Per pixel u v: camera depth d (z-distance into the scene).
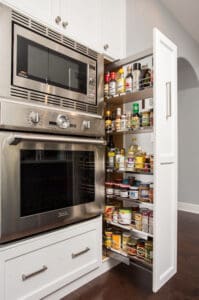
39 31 1.33
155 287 1.50
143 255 1.62
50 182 1.36
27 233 1.24
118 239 1.77
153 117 1.52
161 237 1.54
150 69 1.68
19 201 1.19
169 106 1.60
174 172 1.68
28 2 1.29
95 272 1.69
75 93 1.53
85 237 1.59
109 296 1.47
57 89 1.42
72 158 1.49
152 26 2.44
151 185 1.65
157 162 1.49
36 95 1.30
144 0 2.31
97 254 1.68
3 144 1.13
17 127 1.19
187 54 3.21
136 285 1.59
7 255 1.17
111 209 1.83
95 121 1.64
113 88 1.83
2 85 1.14
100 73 1.73
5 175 1.13
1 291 1.14
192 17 2.88
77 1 1.57
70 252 1.49
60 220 1.41
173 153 1.67
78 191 1.53
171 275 1.68
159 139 1.51
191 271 1.79
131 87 1.70
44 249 1.33
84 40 1.61
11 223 1.15
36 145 1.27
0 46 1.14
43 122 1.30
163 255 1.57
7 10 1.18
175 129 1.70
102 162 1.70
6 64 1.16
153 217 1.49
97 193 1.66
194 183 3.83
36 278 1.29
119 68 1.93
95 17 1.71
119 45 1.94
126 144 2.06
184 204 3.94
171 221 1.65
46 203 1.33
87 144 1.57
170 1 2.59
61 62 1.45
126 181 1.80
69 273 1.48
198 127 3.78
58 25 1.44
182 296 1.47
